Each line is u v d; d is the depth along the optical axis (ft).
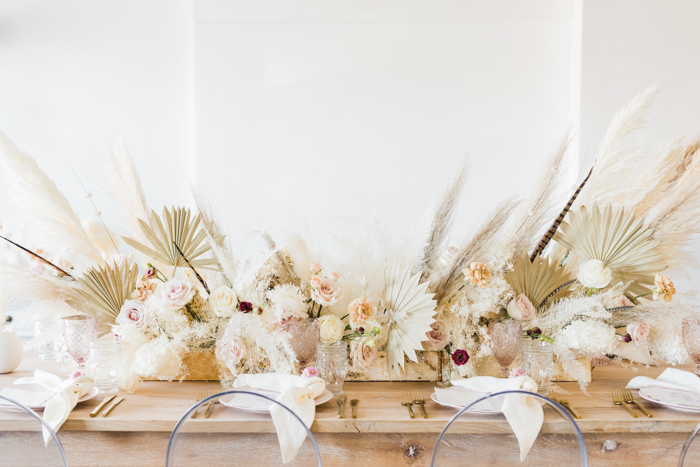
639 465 3.98
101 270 4.87
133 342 4.67
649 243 4.85
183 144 10.41
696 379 4.56
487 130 10.46
